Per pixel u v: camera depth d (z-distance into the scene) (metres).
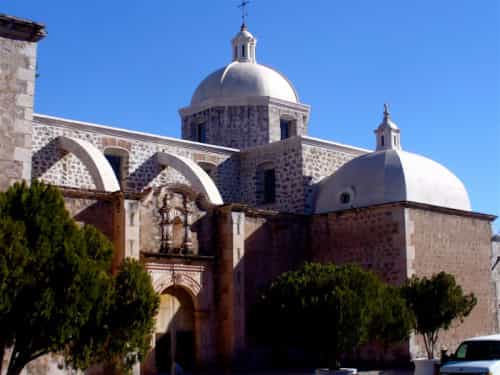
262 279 30.00
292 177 34.06
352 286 21.92
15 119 19.81
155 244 26.97
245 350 28.05
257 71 40.50
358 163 32.56
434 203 31.19
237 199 36.03
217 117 38.91
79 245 16.28
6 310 14.88
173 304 27.58
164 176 33.09
